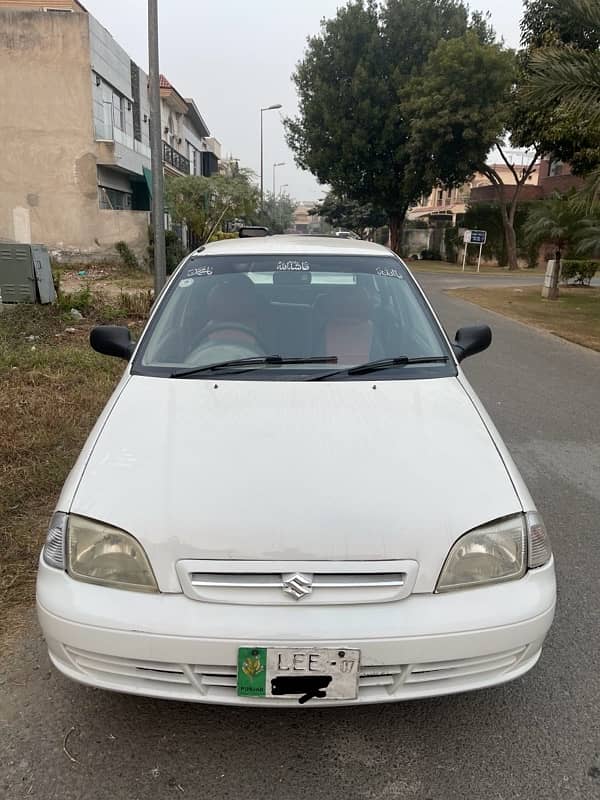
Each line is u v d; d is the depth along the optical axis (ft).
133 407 8.89
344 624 6.61
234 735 7.72
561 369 29.27
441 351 10.80
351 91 108.99
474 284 77.71
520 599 7.04
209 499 7.11
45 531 11.93
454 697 8.43
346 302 11.41
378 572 6.77
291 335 10.75
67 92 67.56
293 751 7.52
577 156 57.93
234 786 7.04
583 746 7.65
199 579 6.75
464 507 7.25
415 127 91.81
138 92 85.76
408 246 151.33
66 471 14.17
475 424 8.79
